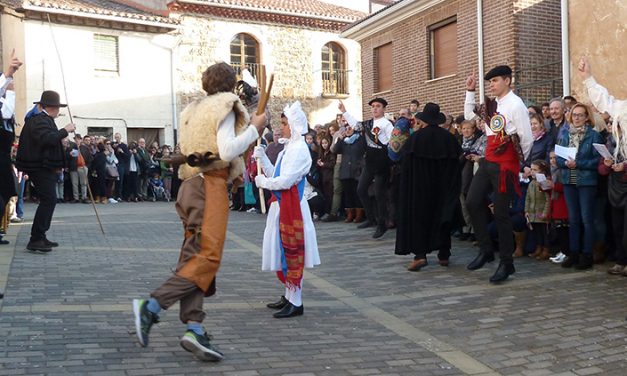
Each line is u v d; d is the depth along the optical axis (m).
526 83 13.79
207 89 4.32
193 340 4.03
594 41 9.73
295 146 5.26
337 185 12.11
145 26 22.98
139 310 3.89
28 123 7.84
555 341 4.66
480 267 7.14
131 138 23.25
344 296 6.22
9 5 21.36
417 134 7.25
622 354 4.36
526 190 7.93
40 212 7.96
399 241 7.27
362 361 4.25
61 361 4.04
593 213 7.09
